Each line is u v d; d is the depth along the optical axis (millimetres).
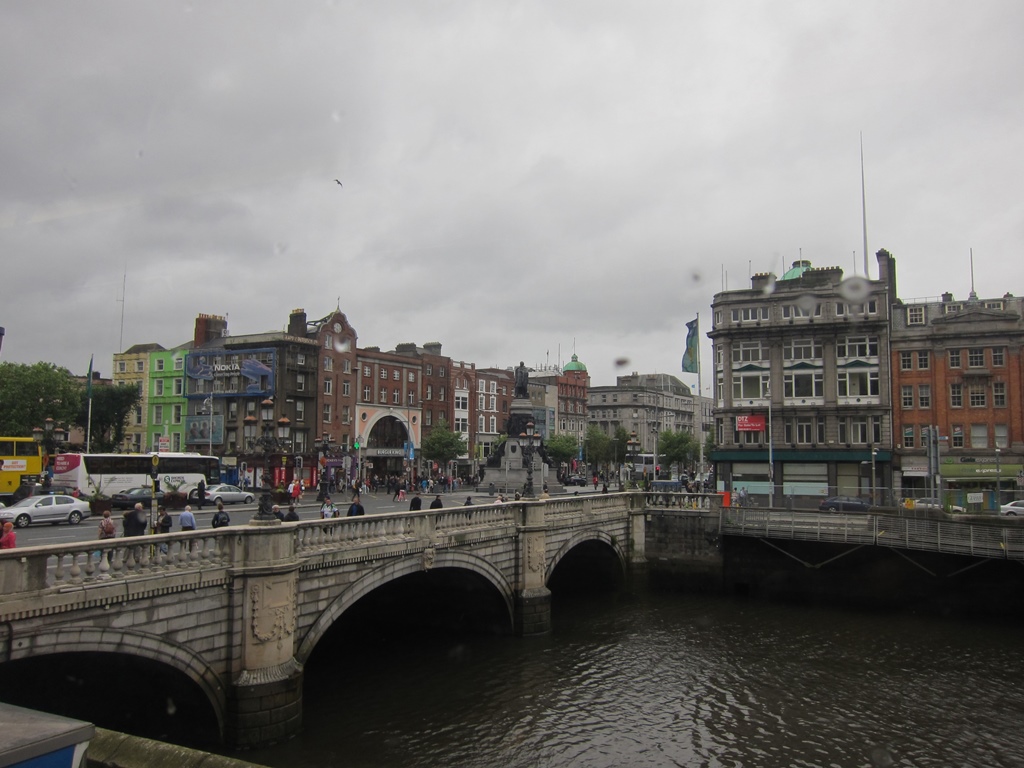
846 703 21828
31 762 5254
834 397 55406
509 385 101438
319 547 18688
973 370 53188
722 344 59000
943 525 32625
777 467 56344
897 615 32938
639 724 20062
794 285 57969
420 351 90375
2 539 16062
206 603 15828
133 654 14289
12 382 66812
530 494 30516
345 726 19109
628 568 38281
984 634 29578
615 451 101750
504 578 27109
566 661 25391
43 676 16422
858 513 35719
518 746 18422
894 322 55938
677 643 27922
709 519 38188
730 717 20688
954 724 20328
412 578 28031
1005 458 52250
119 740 8242
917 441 54219
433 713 20312
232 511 41375
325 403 73250
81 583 13414
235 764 7711
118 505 39469
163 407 75562
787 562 36812
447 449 79875
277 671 16672
